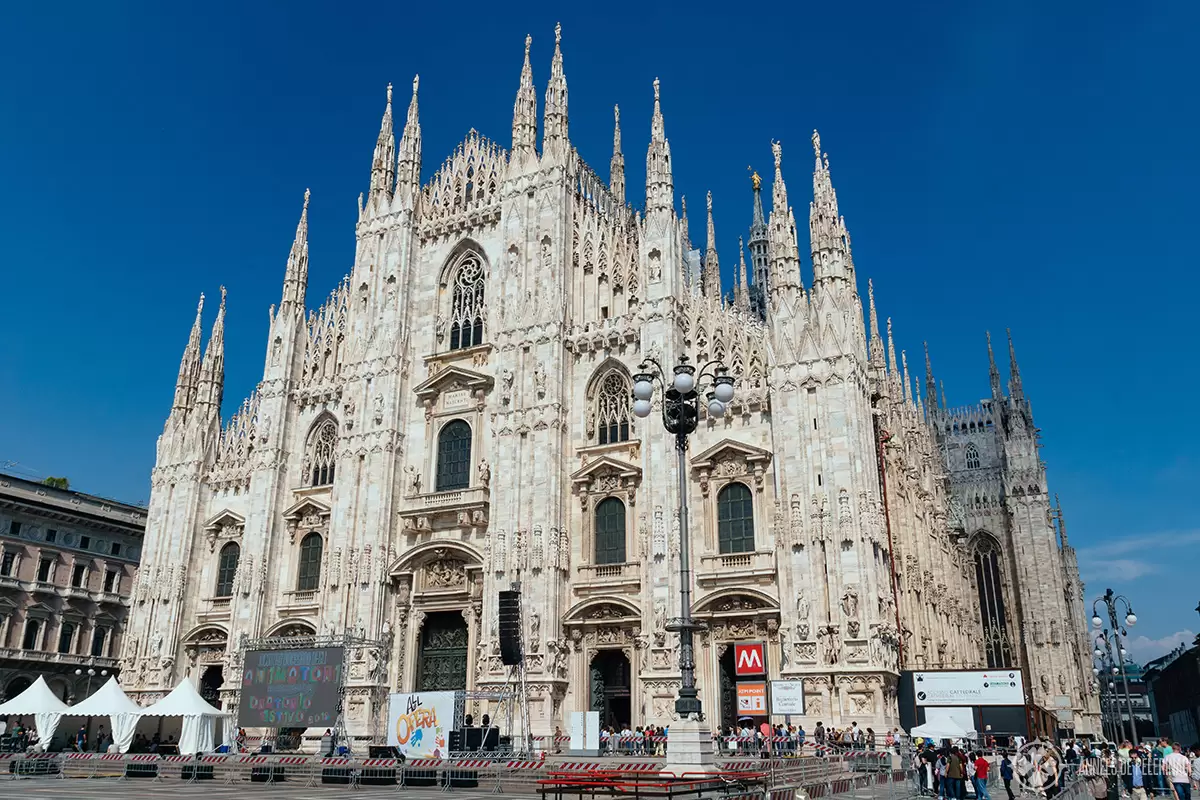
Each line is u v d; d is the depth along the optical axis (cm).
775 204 5688
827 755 4044
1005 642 11188
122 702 5469
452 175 7138
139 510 9494
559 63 6750
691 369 3066
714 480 5419
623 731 4984
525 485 5856
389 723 4766
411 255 6988
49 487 8731
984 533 11612
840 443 5066
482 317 6625
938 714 4844
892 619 5122
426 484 6381
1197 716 11631
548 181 6450
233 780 4519
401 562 6159
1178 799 3400
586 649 5512
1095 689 11238
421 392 6556
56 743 7325
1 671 7812
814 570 4941
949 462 12538
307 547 6738
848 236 5794
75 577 8650
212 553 7106
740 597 5138
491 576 5772
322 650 5266
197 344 7819
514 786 3872
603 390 5994
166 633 6869
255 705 5325
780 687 3784
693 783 2712
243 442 7281
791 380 5269
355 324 7000
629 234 6569
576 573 5662
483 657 5641
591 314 6178
